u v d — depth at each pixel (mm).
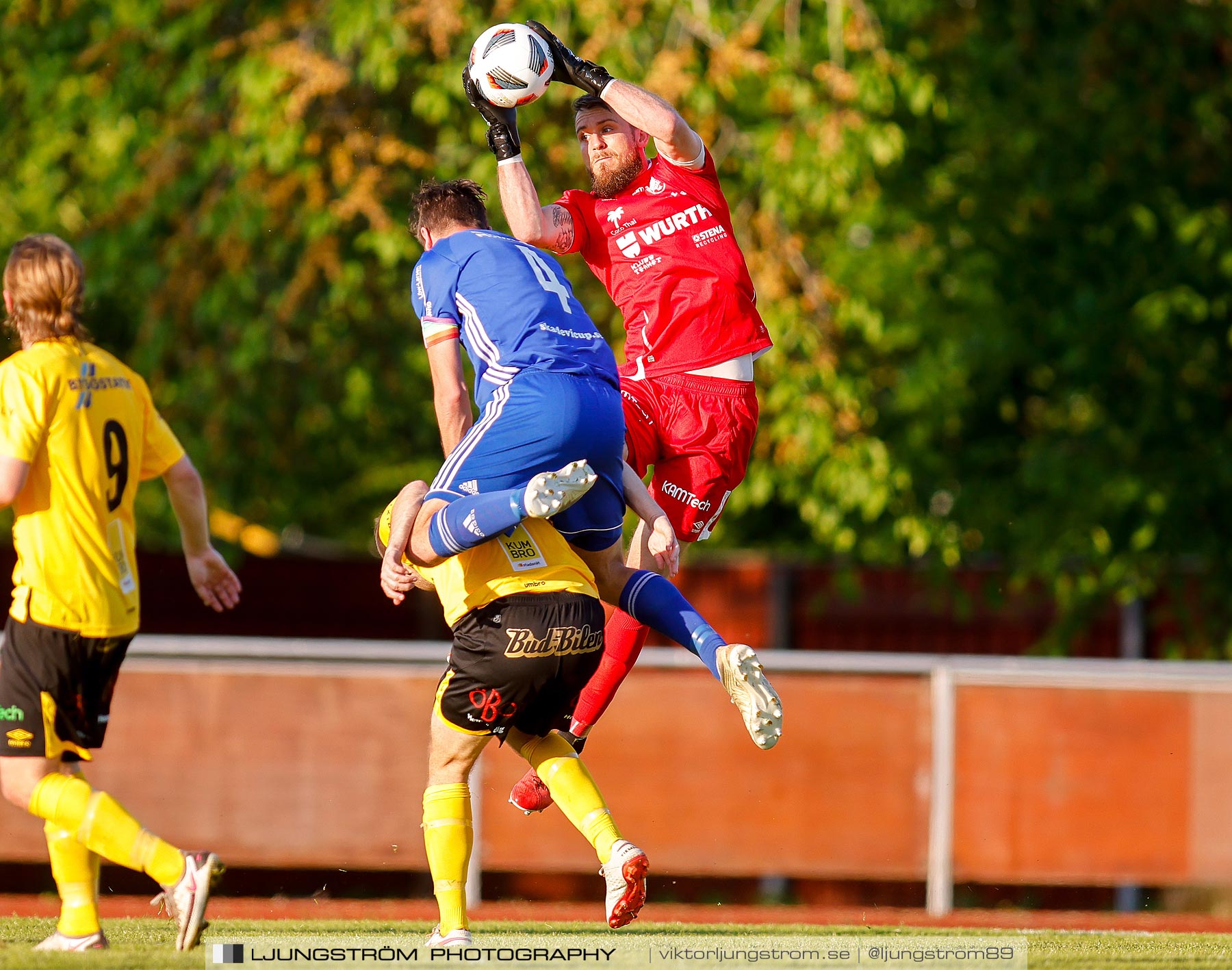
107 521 13703
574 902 25781
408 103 37375
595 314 37188
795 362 34969
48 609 13328
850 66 34656
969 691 25766
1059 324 38250
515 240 14570
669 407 16266
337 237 36375
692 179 16531
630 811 25656
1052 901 26359
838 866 25562
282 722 25672
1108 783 25578
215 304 35906
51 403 13328
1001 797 25609
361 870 25578
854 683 25859
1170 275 38531
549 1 33062
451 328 14258
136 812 25375
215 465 37875
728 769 25766
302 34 35031
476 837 25188
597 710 16594
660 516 14391
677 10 33312
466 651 13305
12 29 38312
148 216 36375
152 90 37562
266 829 25500
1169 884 25391
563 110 34688
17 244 13812
